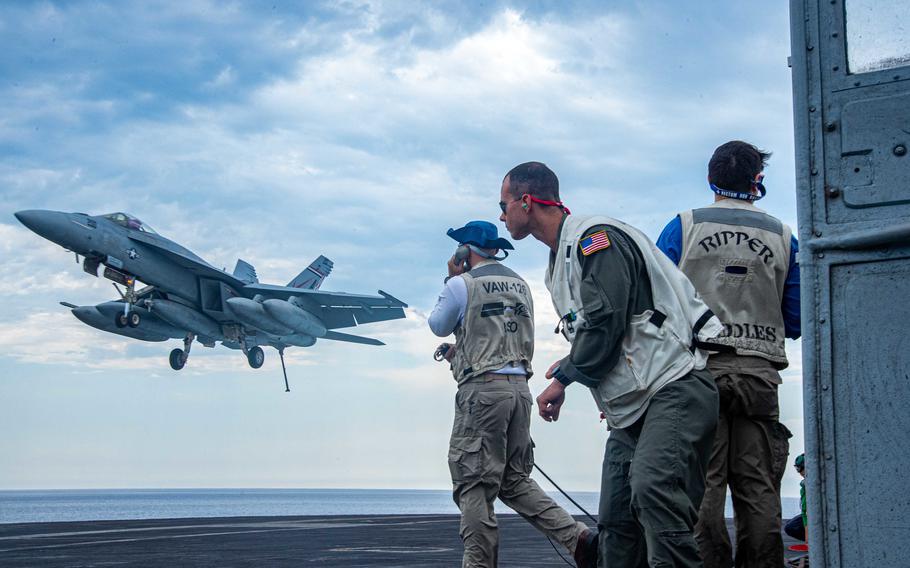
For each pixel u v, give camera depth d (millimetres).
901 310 2309
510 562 6391
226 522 12469
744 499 3877
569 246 3385
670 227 4172
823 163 2461
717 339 3844
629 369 3197
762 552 3830
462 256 5121
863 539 2279
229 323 34000
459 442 4773
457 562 6188
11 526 10648
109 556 6566
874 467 2289
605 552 3504
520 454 4887
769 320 3969
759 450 3869
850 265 2385
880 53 2432
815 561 2330
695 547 3047
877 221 2367
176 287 31203
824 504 2336
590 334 3168
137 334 31938
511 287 4934
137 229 30188
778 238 4051
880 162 2385
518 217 3736
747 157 4133
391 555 6766
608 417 3320
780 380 3959
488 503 4715
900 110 2377
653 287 3252
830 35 2498
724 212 4094
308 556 6656
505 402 4742
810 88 2508
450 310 4805
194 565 5914
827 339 2383
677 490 3059
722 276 3955
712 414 3176
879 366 2314
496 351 4785
